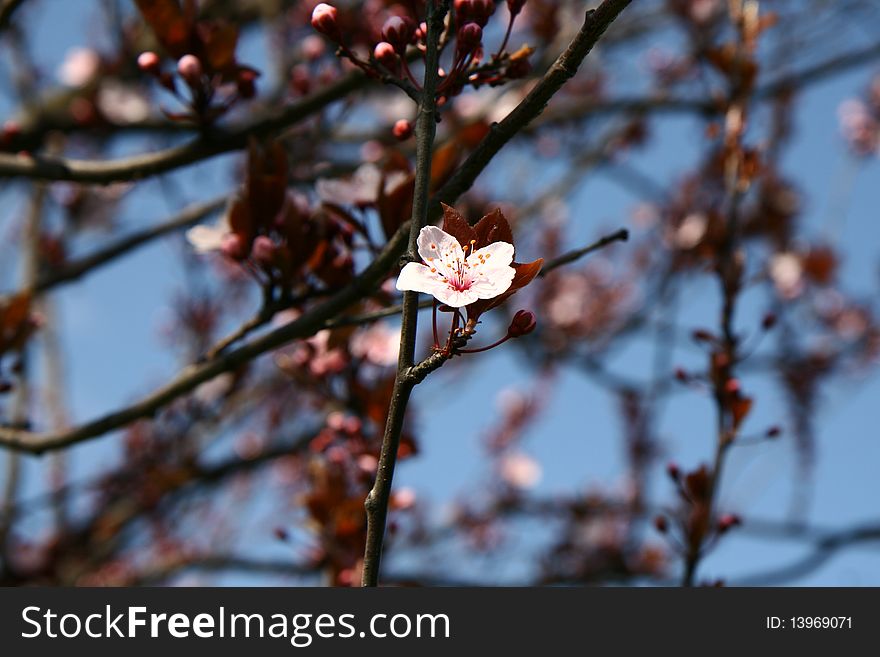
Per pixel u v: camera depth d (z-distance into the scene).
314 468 4.13
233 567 8.40
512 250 2.13
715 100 4.69
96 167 4.30
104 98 7.19
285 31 7.18
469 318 2.12
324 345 4.24
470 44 2.70
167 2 3.70
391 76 2.71
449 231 2.14
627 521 8.39
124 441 8.20
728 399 4.08
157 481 7.88
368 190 3.40
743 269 4.27
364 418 4.27
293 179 4.79
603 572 8.32
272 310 3.51
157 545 9.03
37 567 8.12
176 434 8.09
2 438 4.14
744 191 4.44
